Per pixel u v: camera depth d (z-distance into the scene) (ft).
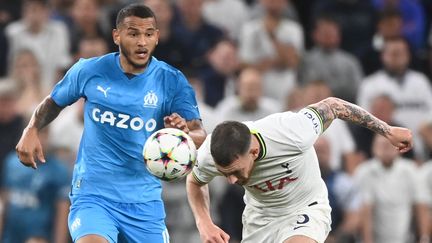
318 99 172.24
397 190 165.99
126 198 97.50
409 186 166.91
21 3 197.57
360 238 163.84
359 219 162.71
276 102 183.83
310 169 99.50
